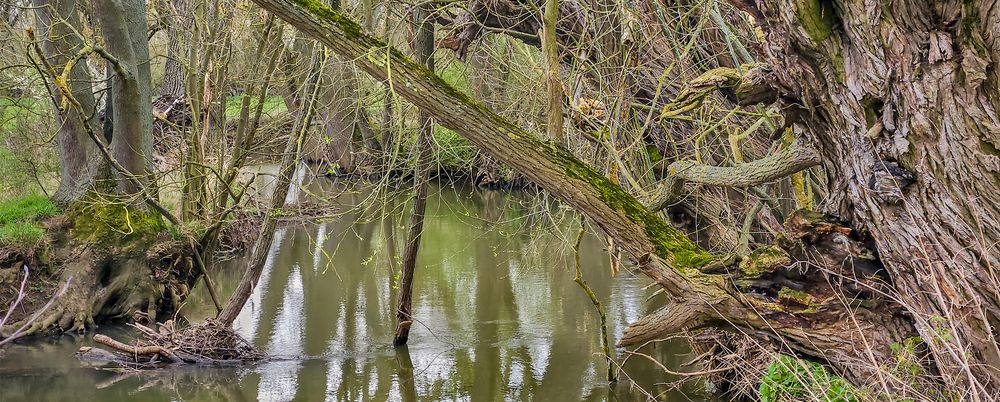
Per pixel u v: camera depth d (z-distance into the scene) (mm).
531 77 9227
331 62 9266
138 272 11742
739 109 6566
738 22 6727
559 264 13695
